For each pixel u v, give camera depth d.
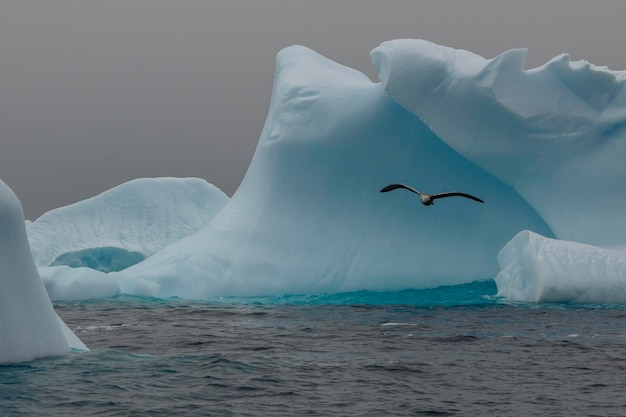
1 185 26.47
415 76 59.03
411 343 35.62
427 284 61.16
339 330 40.34
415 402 23.30
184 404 22.44
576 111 59.19
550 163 60.12
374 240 61.72
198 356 30.23
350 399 23.55
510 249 56.88
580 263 52.97
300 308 51.88
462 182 63.06
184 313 48.94
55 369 25.73
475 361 30.52
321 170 62.50
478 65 59.38
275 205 62.25
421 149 62.62
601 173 59.25
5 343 25.98
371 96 62.91
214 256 60.78
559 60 59.12
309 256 60.88
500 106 58.69
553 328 41.00
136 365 27.34
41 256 82.31
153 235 85.06
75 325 42.75
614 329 40.53
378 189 62.50
